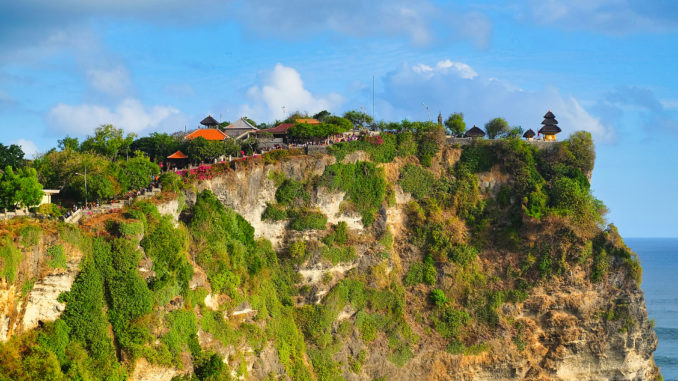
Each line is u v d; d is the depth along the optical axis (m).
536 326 143.88
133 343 95.75
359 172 141.62
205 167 124.75
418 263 143.38
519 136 162.38
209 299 110.94
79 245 93.69
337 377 127.00
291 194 133.12
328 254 132.62
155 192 113.62
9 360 83.19
